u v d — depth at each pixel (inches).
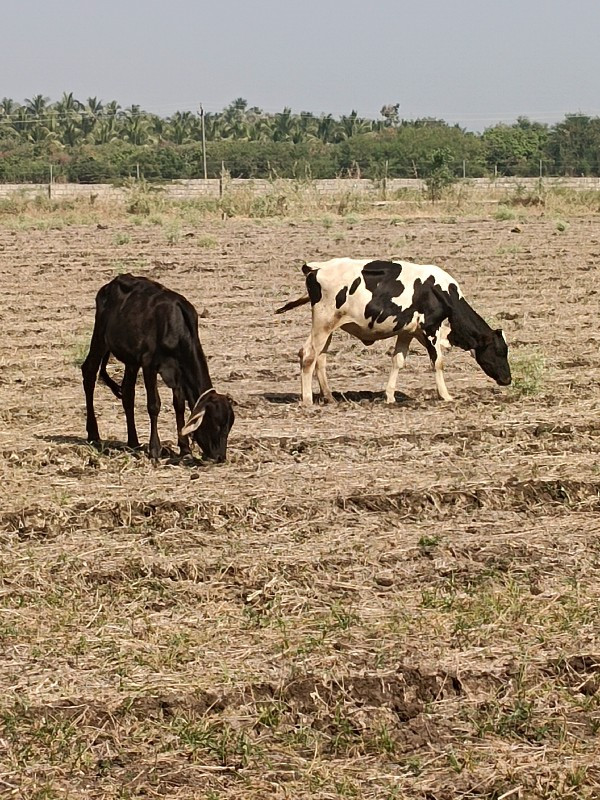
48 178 4232.3
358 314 700.7
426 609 412.2
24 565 443.5
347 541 477.4
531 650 381.1
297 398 743.7
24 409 704.4
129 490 532.7
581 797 299.6
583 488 547.2
